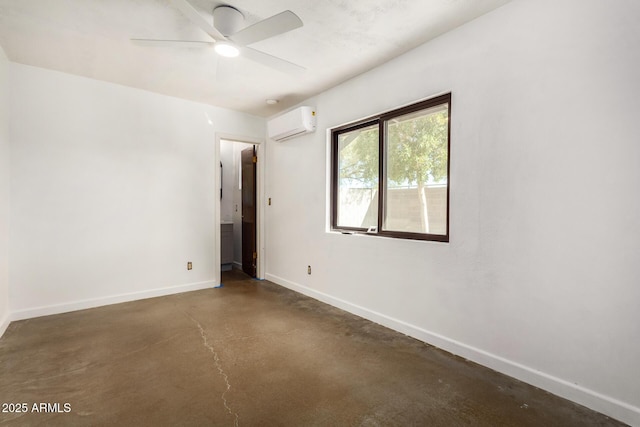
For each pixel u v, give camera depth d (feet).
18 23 7.56
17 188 9.87
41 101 10.21
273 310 11.10
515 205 6.68
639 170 5.21
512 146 6.71
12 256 9.81
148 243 12.41
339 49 8.74
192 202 13.43
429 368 7.17
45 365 7.20
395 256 9.32
